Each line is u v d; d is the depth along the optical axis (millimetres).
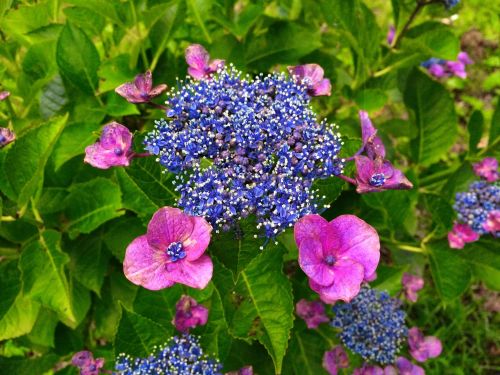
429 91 362
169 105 210
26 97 302
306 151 184
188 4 302
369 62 333
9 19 296
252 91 198
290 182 183
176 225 168
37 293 258
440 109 367
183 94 196
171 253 167
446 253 316
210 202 174
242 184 180
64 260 265
